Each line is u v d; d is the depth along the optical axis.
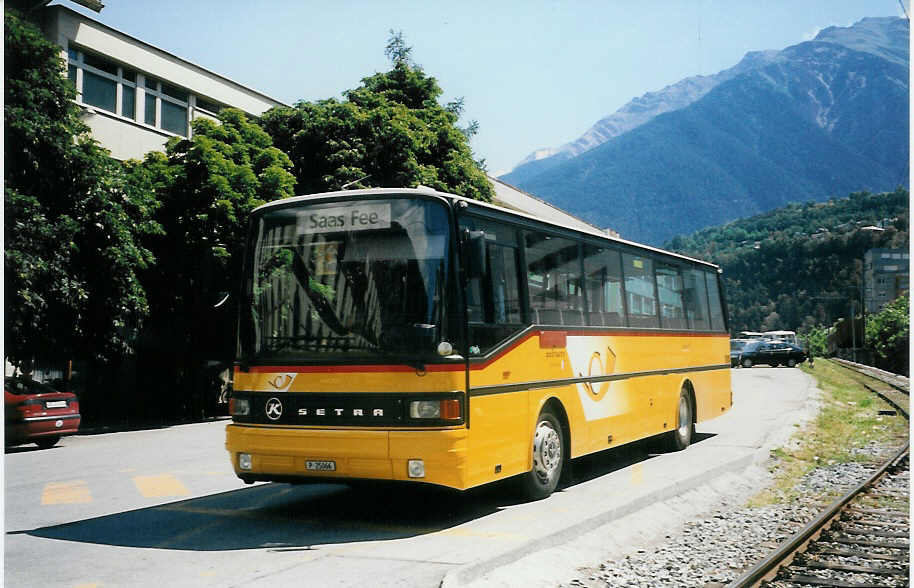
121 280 20.92
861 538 8.45
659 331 13.83
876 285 122.75
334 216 8.67
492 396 8.65
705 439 16.38
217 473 12.58
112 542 7.80
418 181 29.62
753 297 188.25
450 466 7.91
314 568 6.70
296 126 29.48
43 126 19.17
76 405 17.67
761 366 56.09
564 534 7.79
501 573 6.61
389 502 9.83
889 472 13.05
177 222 23.55
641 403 12.88
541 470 9.78
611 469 12.53
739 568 7.26
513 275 9.46
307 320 8.52
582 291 11.20
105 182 20.52
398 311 8.18
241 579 6.41
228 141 25.27
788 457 14.57
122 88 28.50
